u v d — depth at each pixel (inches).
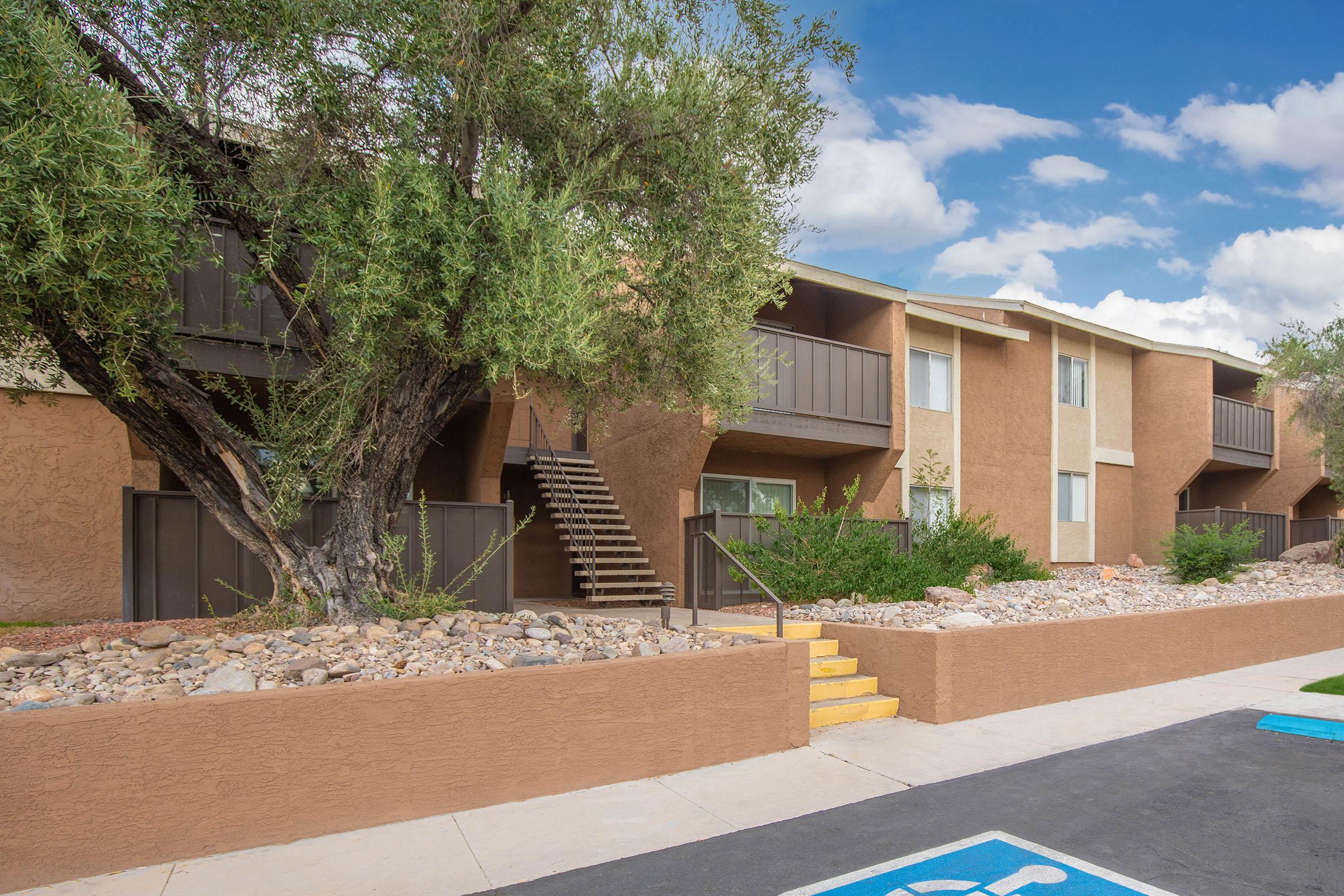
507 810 188.4
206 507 251.9
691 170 250.5
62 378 249.9
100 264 169.0
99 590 352.8
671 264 251.1
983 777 217.3
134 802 154.9
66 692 172.1
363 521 246.2
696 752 222.2
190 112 216.2
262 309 326.0
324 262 200.5
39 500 344.5
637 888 149.3
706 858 162.9
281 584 246.7
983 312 675.4
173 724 158.7
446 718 185.8
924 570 437.1
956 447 622.5
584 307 208.4
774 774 219.0
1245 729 270.1
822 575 405.4
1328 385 596.7
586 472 560.7
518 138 246.1
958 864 160.1
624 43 243.1
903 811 191.2
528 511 562.6
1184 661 365.7
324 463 234.4
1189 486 906.7
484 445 427.2
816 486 591.2
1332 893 147.7
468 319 210.7
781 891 148.3
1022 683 301.6
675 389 288.4
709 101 247.8
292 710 169.3
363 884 149.6
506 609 329.1
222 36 213.5
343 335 210.1
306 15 205.2
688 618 353.1
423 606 258.7
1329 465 634.8
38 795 147.3
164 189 198.5
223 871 154.1
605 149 251.3
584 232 234.4
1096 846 170.1
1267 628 412.2
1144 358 793.6
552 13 229.0
